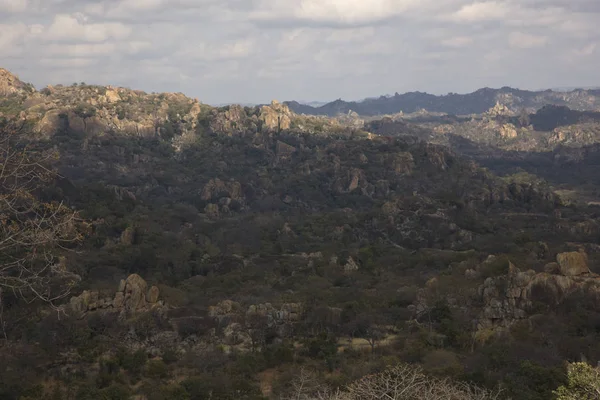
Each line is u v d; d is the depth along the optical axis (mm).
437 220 173375
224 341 75625
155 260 122000
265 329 78375
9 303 76500
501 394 52906
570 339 65250
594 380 35969
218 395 58906
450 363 61969
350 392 46875
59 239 31516
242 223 180375
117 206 161500
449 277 95312
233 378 62938
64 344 70125
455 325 74688
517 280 78375
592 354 61938
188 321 78000
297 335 79062
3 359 63844
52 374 64938
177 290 91188
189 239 148625
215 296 95188
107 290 83875
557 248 137250
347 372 61594
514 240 148750
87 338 71750
